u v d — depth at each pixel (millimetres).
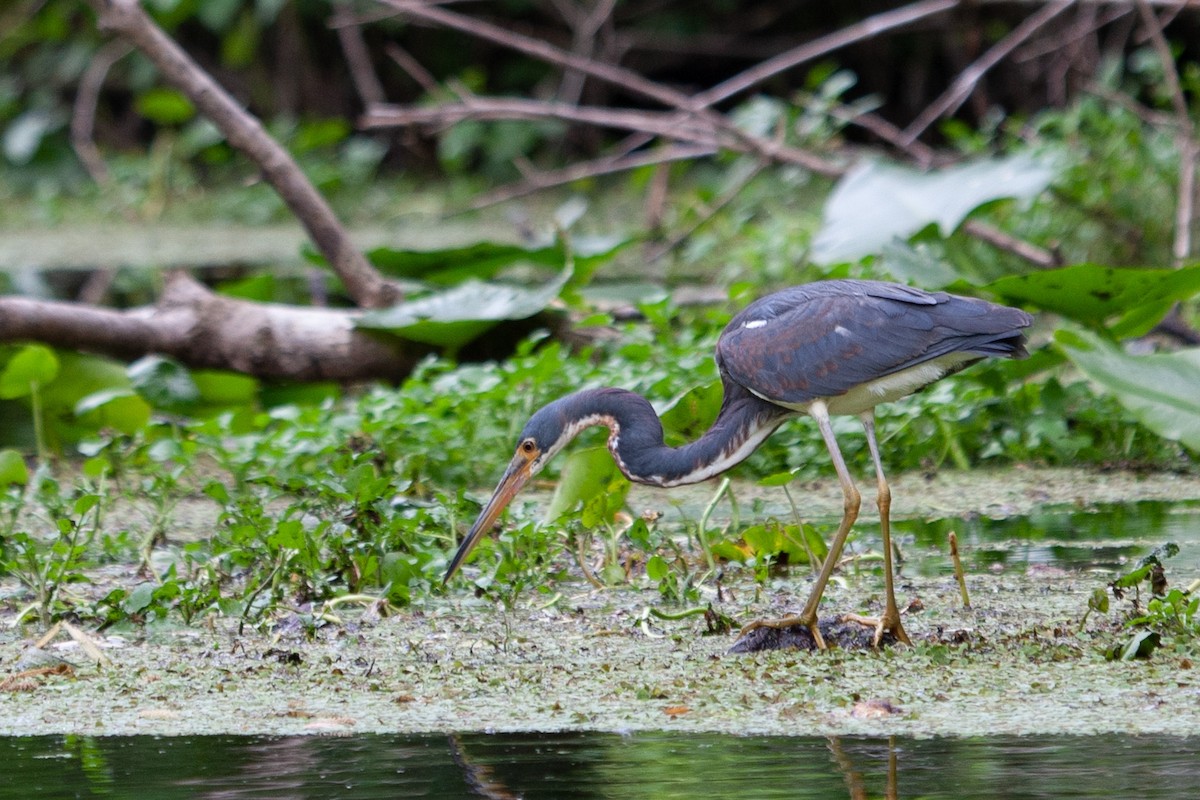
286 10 33531
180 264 24203
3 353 14289
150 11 31031
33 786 5691
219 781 5723
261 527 8828
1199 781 5480
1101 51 27297
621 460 8297
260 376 14719
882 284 8125
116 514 11281
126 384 13852
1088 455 12305
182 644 7867
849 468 12016
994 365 12562
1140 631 7352
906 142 19266
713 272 21844
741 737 6133
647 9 31547
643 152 31828
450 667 7312
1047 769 5648
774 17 31281
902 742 6020
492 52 33625
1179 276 11227
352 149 31547
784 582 8984
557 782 5625
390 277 16906
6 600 8789
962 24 21953
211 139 31547
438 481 11773
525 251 15750
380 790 5578
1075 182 16922
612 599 8680
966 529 10305
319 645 7797
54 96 34375
